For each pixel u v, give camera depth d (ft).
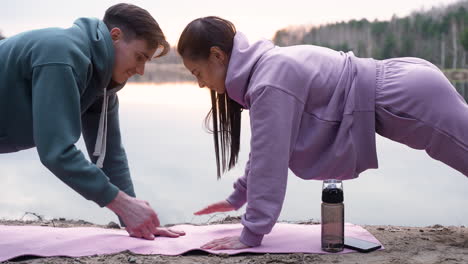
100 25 6.44
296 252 6.20
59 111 5.90
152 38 6.52
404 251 6.27
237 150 6.98
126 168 7.86
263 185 6.10
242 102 6.54
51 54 5.94
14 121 6.26
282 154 6.09
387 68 6.57
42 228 7.22
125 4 6.62
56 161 5.84
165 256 6.12
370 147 6.44
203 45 6.48
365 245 6.35
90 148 7.72
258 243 6.36
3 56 6.17
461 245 6.52
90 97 6.57
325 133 6.39
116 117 7.68
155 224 6.50
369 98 6.36
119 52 6.51
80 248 6.31
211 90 6.82
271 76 6.11
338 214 6.22
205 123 7.17
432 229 7.55
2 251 6.18
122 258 6.01
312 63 6.40
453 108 6.22
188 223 8.54
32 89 5.99
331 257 6.04
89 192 5.98
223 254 6.10
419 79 6.29
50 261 5.92
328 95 6.40
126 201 6.23
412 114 6.26
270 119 6.05
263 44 6.54
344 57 6.66
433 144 6.33
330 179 6.33
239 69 6.38
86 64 6.11
